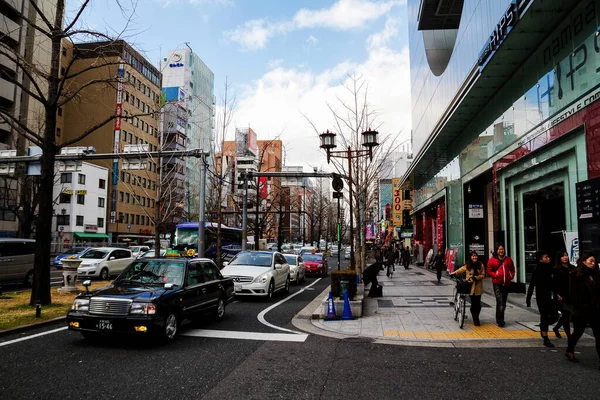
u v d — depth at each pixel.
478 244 21.19
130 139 59.81
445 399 4.82
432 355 6.88
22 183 29.89
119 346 7.23
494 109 16.73
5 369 5.79
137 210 66.81
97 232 57.97
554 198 12.04
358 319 10.33
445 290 17.03
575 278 6.28
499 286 9.33
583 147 10.23
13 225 39.28
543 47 12.24
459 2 19.31
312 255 28.42
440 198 28.72
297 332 8.77
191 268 9.07
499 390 5.12
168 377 5.54
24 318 8.98
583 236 9.36
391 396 4.91
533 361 6.46
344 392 5.04
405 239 51.81
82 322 7.07
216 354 6.80
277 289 15.12
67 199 53.28
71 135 59.38
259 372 5.83
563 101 11.09
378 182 28.67
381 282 20.92
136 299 7.14
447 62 21.33
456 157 23.38
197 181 59.12
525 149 13.55
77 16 10.55
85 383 5.24
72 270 13.80
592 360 6.50
